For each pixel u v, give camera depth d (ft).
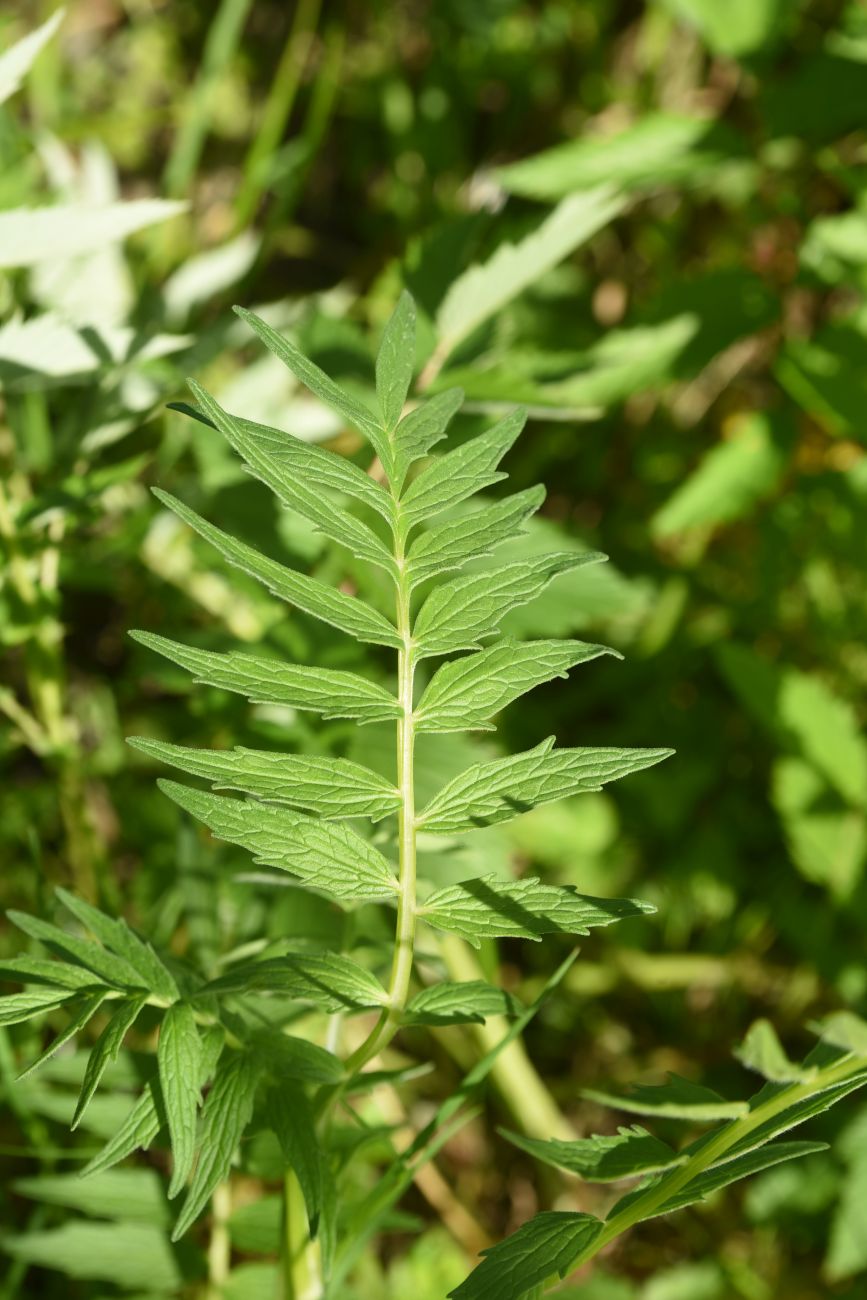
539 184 4.47
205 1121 2.44
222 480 3.43
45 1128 3.22
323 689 2.43
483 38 6.22
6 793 4.51
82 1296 3.27
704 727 5.18
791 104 4.56
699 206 5.82
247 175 5.25
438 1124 2.74
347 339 3.84
